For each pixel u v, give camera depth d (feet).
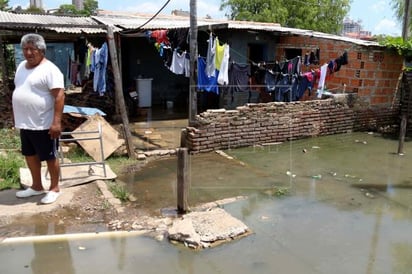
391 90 40.11
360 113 38.27
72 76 43.34
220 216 18.26
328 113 35.83
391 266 15.17
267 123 32.14
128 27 37.58
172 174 24.72
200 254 15.55
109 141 27.48
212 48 32.86
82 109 31.24
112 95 40.34
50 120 17.22
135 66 47.88
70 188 20.52
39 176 18.92
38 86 16.62
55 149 18.12
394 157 30.12
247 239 16.83
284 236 17.21
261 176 25.05
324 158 29.45
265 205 20.57
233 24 42.16
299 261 15.29
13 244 15.51
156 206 19.70
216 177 24.62
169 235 16.49
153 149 29.78
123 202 19.97
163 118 41.55
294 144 33.04
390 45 38.32
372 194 22.53
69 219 17.48
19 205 18.30
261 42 45.52
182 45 34.42
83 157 26.17
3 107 34.65
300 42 44.75
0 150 25.91
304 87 36.22
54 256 14.94
